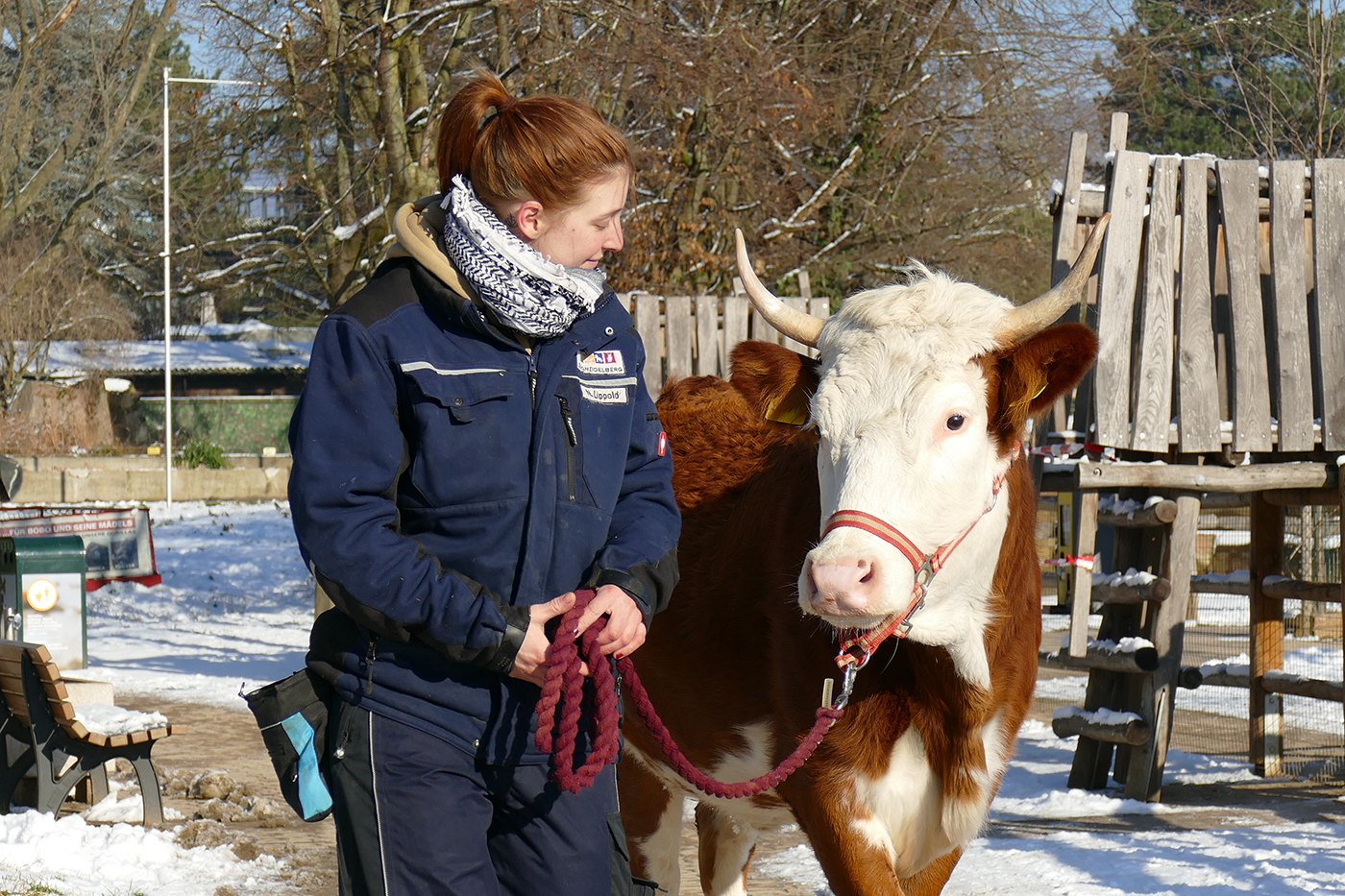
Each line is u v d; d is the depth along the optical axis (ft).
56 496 93.15
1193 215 22.02
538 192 7.93
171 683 33.73
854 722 10.87
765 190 56.39
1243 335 22.11
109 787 21.07
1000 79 61.46
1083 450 22.41
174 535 71.61
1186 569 22.08
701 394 15.35
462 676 7.74
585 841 7.99
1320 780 23.99
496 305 7.77
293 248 67.46
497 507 7.79
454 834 7.63
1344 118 46.68
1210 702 31.50
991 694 10.99
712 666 12.57
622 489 8.67
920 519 9.84
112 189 120.47
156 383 151.74
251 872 17.38
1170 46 65.62
